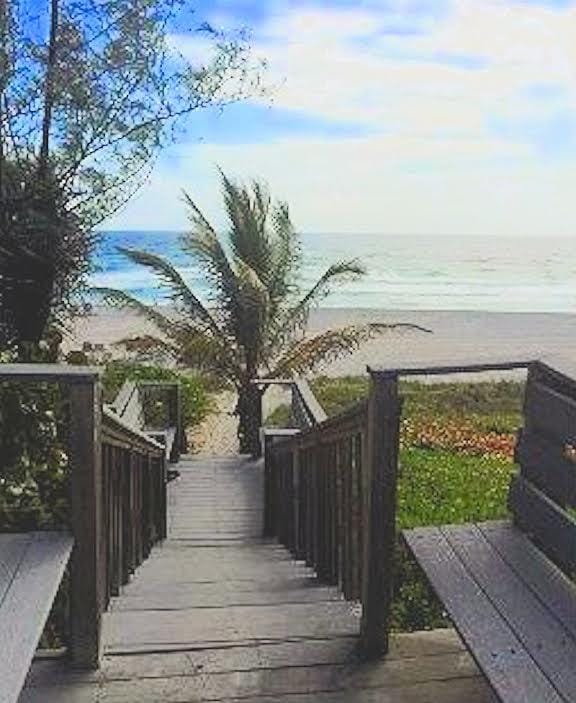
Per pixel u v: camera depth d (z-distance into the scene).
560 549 2.97
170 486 9.62
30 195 6.94
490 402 16.67
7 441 4.54
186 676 3.09
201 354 13.35
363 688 3.03
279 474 7.12
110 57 7.12
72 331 8.22
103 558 3.55
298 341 14.13
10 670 2.25
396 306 39.00
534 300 44.12
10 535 3.06
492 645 2.54
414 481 8.04
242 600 4.07
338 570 4.30
